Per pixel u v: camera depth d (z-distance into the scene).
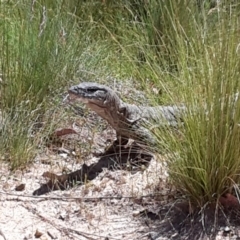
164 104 2.05
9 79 2.13
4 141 2.01
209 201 1.78
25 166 1.98
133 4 2.67
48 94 2.19
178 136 1.82
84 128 2.17
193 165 1.77
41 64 2.18
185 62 1.86
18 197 1.86
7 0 2.46
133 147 2.05
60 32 2.30
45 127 2.10
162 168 1.91
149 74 2.30
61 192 1.89
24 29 2.24
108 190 1.90
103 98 1.99
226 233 1.74
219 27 1.83
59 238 1.73
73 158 2.04
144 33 2.49
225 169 1.75
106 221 1.79
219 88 1.75
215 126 1.74
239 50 1.78
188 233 1.75
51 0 2.53
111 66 2.42
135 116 2.02
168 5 2.46
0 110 2.12
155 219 1.80
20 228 1.75
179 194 1.83
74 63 2.30
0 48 2.19
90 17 2.51
